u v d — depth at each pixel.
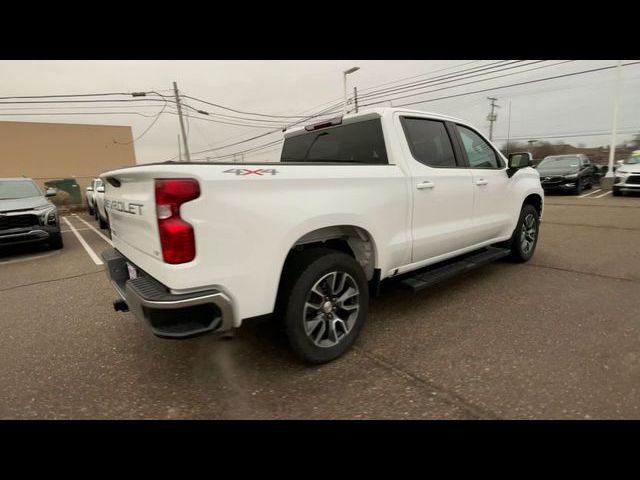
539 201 5.31
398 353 2.82
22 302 4.43
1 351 3.12
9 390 2.53
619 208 10.50
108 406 2.33
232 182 2.12
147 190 2.14
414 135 3.40
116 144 34.12
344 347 2.77
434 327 3.24
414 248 3.28
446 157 3.69
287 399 2.32
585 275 4.52
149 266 2.27
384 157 3.18
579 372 2.47
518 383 2.38
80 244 8.60
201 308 2.10
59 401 2.39
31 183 8.52
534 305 3.63
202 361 2.83
